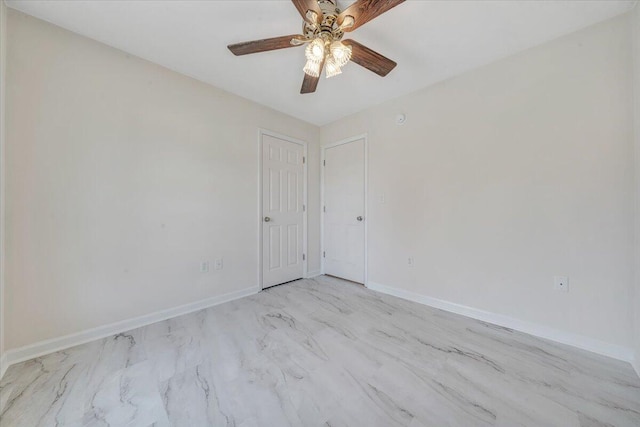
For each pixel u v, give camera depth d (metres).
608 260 1.70
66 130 1.80
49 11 1.64
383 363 1.62
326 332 2.02
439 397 1.33
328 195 3.67
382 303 2.64
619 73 1.66
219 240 2.64
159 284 2.23
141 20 1.72
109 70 1.98
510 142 2.09
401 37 1.87
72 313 1.82
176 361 1.63
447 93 2.44
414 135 2.70
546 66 1.92
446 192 2.46
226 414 1.22
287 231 3.34
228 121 2.71
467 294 2.33
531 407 1.27
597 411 1.24
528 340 1.90
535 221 1.98
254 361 1.64
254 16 1.68
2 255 1.55
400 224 2.82
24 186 1.65
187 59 2.16
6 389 1.38
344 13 1.40
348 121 3.37
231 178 2.74
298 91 2.71
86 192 1.88
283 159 3.28
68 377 1.47
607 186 1.70
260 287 3.01
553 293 1.90
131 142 2.08
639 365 1.50
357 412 1.24
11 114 1.61
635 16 1.58
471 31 1.81
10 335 1.60
